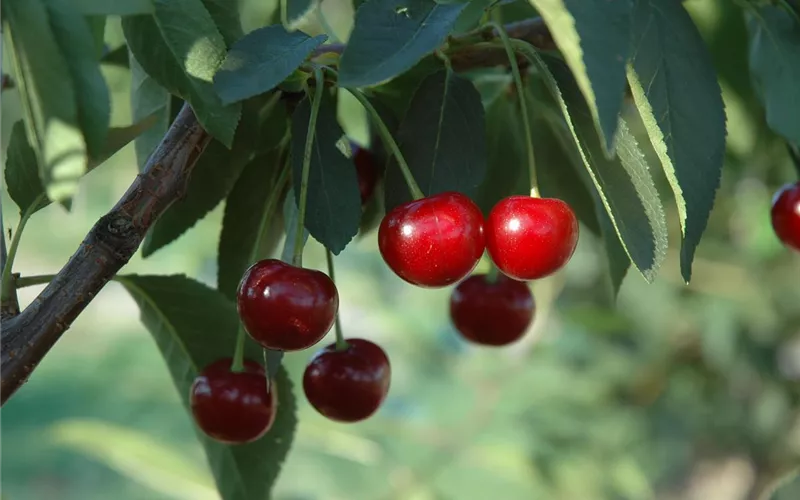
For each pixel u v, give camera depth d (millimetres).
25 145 391
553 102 458
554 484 751
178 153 392
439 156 414
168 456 613
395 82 432
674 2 407
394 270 397
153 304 447
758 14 452
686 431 935
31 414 1529
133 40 390
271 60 378
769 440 923
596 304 932
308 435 675
